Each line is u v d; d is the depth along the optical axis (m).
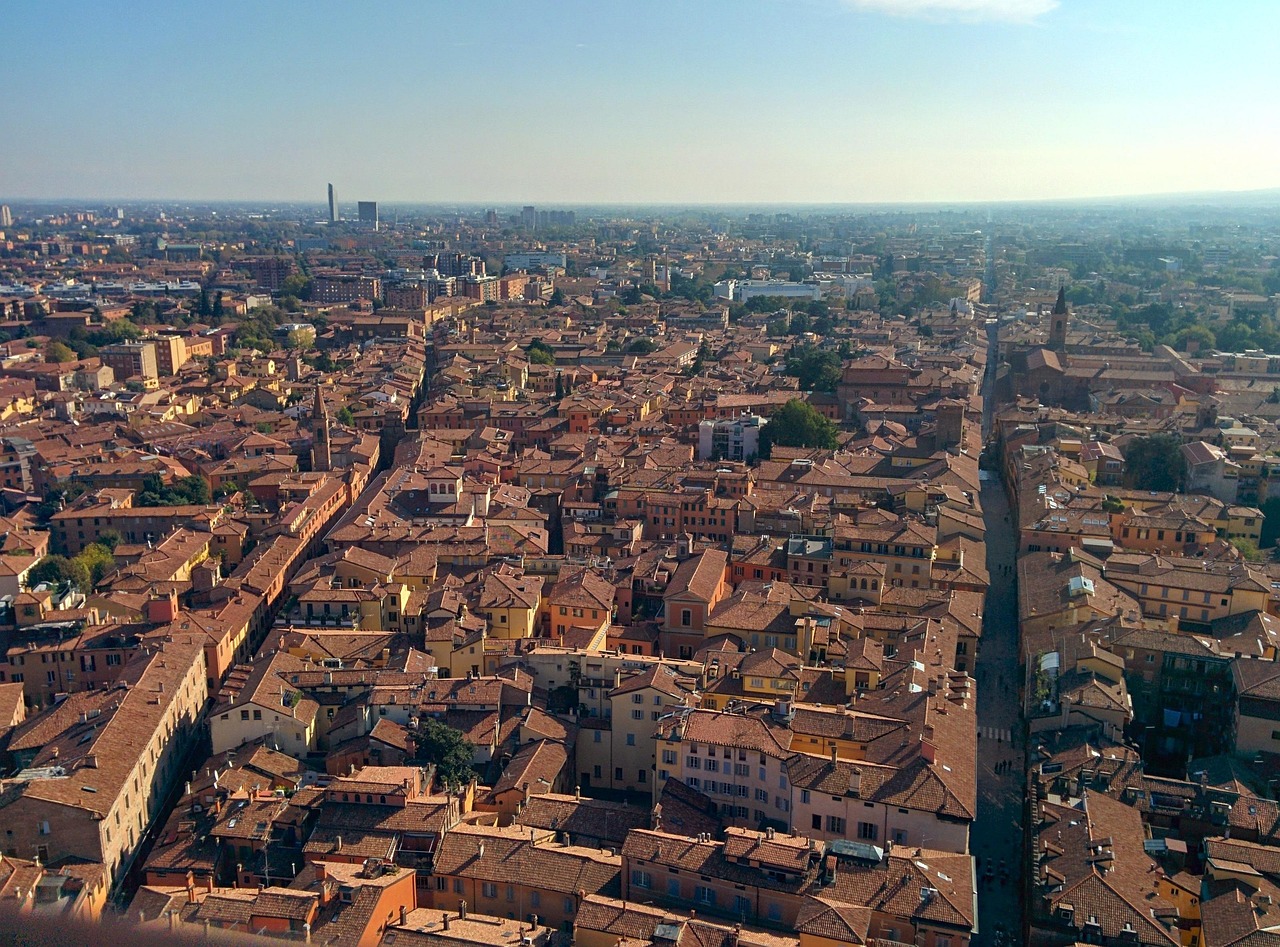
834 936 124.38
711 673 199.62
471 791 171.88
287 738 188.88
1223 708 197.00
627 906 133.88
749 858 141.75
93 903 149.88
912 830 151.75
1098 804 164.12
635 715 186.12
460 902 147.38
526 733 184.00
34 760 176.00
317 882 142.88
